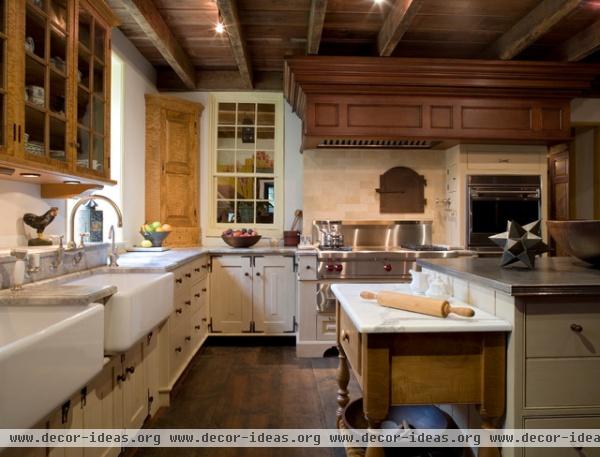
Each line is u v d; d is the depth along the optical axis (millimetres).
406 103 3055
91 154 1995
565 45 3059
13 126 1428
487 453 1236
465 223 3324
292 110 3867
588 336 1210
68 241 2025
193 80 3629
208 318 3316
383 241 3633
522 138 3131
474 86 3047
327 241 3375
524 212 3355
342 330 1701
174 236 3543
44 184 2023
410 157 3637
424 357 1200
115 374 1614
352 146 3488
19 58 1451
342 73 2938
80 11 1903
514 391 1201
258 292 3330
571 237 1470
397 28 2514
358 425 1619
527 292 1169
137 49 3234
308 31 2818
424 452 1450
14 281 1401
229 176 3900
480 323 1203
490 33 2939
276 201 3908
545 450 1207
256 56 3389
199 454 1773
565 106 3158
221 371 2742
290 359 2992
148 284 1715
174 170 3545
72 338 1048
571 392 1208
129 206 3102
